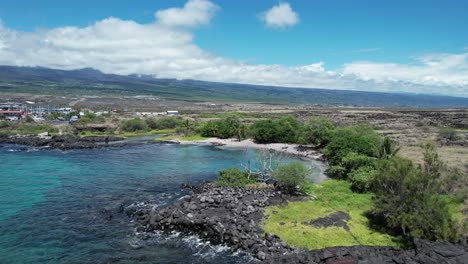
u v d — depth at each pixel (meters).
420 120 171.88
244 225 40.09
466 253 28.77
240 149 105.88
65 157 87.81
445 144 101.75
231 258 34.28
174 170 74.81
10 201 50.47
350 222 41.53
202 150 103.88
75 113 186.62
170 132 149.62
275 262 30.42
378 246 32.09
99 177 66.62
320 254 29.95
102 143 113.81
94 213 46.16
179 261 33.66
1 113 182.38
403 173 38.91
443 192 49.41
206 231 40.00
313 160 88.69
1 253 34.53
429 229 34.62
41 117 181.25
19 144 109.19
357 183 54.66
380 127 145.12
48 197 52.75
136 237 38.97
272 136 115.81
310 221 41.97
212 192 53.78
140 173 71.19
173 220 41.72
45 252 34.97
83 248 36.06
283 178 54.00
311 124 112.94
